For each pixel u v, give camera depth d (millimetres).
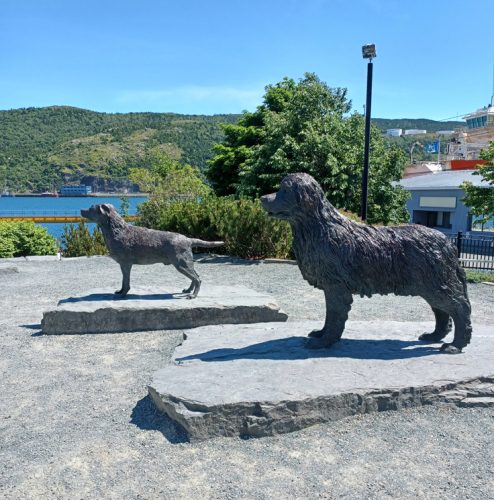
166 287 7332
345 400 3520
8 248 13180
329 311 4383
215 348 4527
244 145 20906
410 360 4145
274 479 2873
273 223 12039
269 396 3430
